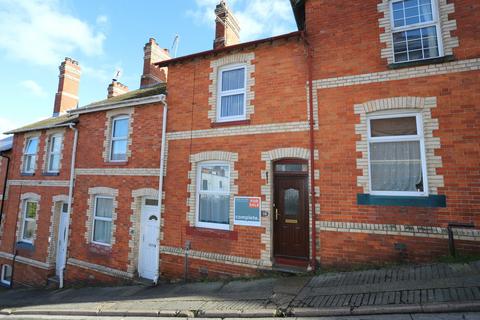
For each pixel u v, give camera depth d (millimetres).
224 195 8188
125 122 10688
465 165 5617
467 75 5789
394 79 6383
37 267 12008
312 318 4523
